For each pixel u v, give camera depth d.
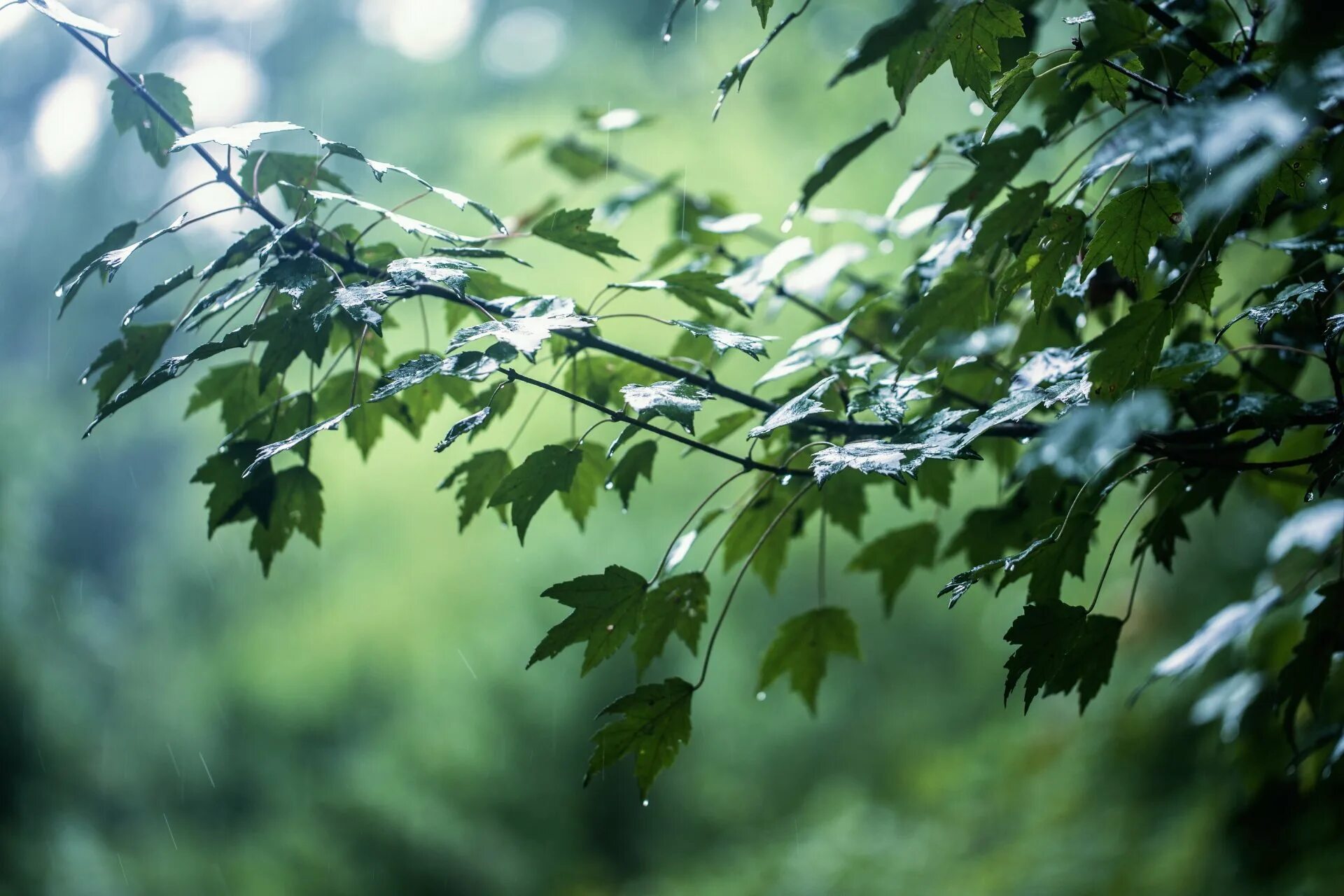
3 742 6.43
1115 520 6.36
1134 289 1.59
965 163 1.73
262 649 8.98
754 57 1.21
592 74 10.09
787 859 7.17
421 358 1.14
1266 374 1.67
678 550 1.43
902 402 1.33
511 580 8.80
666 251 2.10
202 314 1.24
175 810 7.71
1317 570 1.66
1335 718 2.25
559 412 8.06
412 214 9.73
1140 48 1.23
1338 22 0.81
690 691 1.34
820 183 1.47
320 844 7.74
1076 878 4.72
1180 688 4.44
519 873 8.00
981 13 1.16
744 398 1.41
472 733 8.41
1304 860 3.05
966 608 8.83
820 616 1.70
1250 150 0.95
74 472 9.99
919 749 8.43
